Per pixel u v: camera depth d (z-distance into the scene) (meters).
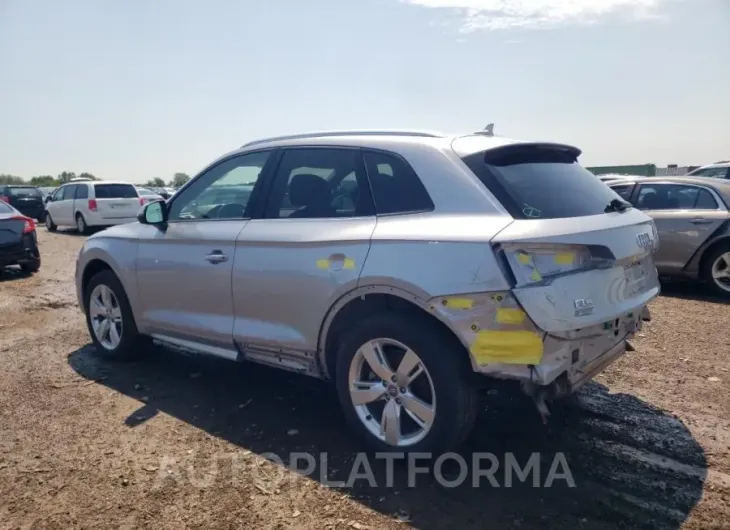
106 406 4.39
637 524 2.93
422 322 3.31
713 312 7.09
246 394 4.63
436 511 3.06
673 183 8.56
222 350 4.41
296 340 3.86
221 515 3.03
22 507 3.11
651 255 3.86
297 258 3.79
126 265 5.05
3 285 9.59
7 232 10.15
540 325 2.95
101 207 18.72
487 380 3.25
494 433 3.90
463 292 3.08
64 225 19.92
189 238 4.51
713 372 4.99
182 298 4.60
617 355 3.54
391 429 3.45
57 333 6.48
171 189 32.94
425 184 3.46
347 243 3.56
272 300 3.95
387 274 3.32
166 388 4.76
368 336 3.47
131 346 5.29
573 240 3.05
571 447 3.71
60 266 11.91
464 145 3.55
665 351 5.56
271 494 3.22
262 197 4.20
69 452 3.68
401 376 3.40
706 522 2.94
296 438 3.86
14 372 5.14
